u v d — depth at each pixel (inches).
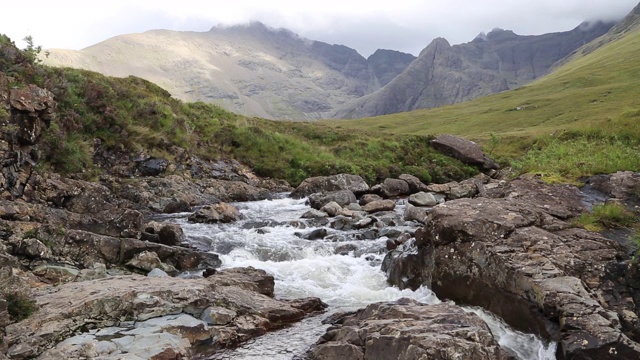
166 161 1128.2
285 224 834.8
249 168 1360.7
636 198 522.0
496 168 1681.8
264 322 421.7
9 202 607.8
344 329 369.7
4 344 329.7
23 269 502.0
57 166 875.4
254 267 610.9
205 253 621.0
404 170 1534.2
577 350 324.5
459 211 500.7
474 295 443.2
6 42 900.0
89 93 1103.0
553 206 523.2
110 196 784.3
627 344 317.7
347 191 1093.1
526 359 358.6
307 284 561.3
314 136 1817.2
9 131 676.7
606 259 407.2
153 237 659.4
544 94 4188.0
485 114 3602.4
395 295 511.8
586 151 738.8
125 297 397.4
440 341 313.3
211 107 1670.8
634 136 848.3
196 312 415.8
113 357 328.5
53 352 329.4
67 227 619.5
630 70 4239.7
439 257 480.4
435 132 3100.4
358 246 684.7
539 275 391.5
